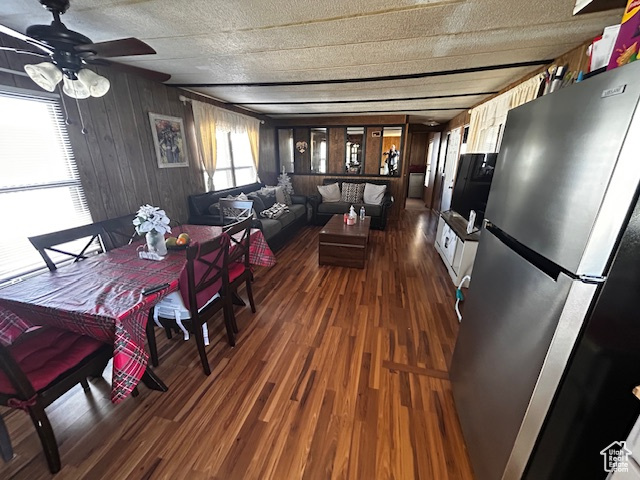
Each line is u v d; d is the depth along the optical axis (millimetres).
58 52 1291
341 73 2602
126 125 2666
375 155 5855
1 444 1236
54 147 2084
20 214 1918
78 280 1532
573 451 828
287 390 1650
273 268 3479
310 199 5484
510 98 2771
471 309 1384
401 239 4699
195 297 1604
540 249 844
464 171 3281
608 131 610
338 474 1214
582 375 751
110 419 1468
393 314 2459
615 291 677
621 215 622
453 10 1454
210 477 1203
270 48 1987
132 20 1571
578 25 1612
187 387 1674
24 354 1271
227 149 4512
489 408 1075
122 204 2674
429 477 1206
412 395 1618
